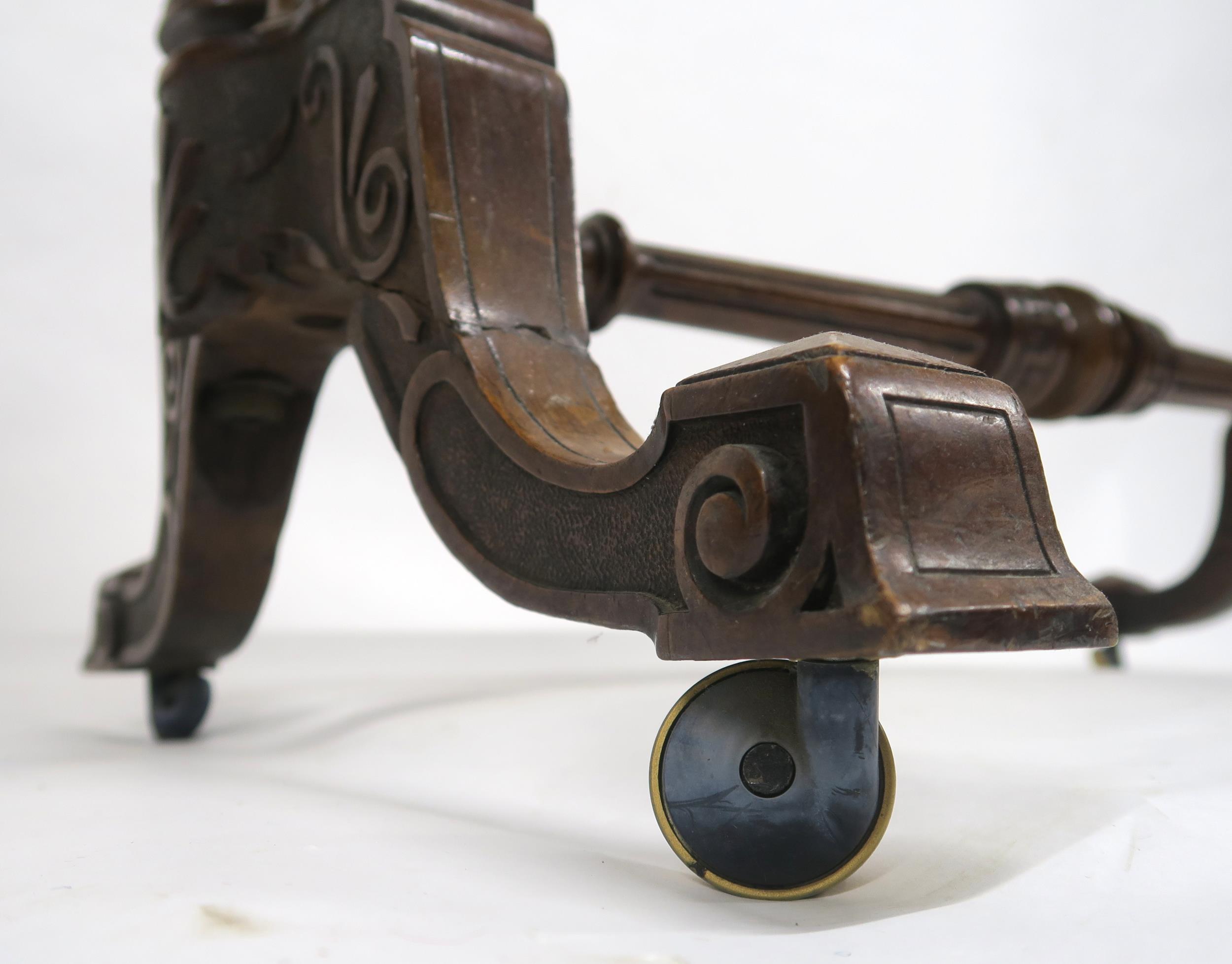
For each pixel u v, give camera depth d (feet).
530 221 1.46
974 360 2.44
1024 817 1.30
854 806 1.11
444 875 1.15
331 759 1.64
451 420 1.39
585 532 1.25
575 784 1.47
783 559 1.07
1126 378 2.52
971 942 1.02
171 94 1.70
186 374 1.78
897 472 1.05
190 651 1.87
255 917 1.05
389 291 1.47
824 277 2.28
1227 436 2.79
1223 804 1.33
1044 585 1.09
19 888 1.11
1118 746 1.63
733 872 1.12
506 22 1.50
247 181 1.66
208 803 1.38
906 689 2.22
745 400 1.10
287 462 1.86
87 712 2.22
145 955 0.99
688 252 2.17
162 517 1.88
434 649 3.43
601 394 1.41
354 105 1.51
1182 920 1.05
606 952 1.00
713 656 1.09
